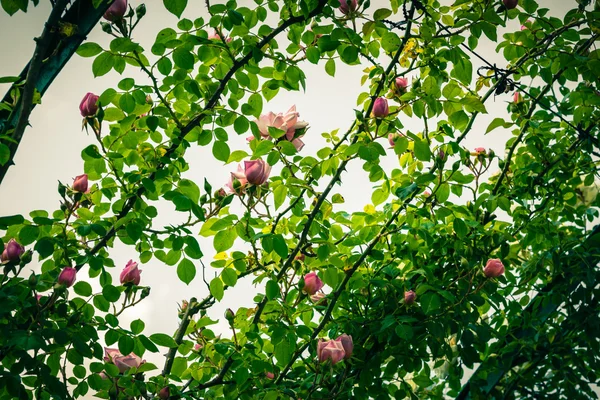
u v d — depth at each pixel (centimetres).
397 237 243
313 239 210
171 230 183
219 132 195
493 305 246
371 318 242
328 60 218
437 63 214
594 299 299
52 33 166
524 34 240
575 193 293
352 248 250
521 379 316
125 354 182
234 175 198
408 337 212
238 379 203
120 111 193
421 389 282
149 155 202
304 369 238
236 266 204
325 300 242
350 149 198
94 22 187
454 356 279
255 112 199
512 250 282
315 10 196
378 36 220
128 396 194
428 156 207
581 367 310
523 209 284
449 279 250
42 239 174
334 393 230
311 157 211
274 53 203
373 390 238
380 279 234
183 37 186
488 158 258
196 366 229
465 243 246
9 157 157
